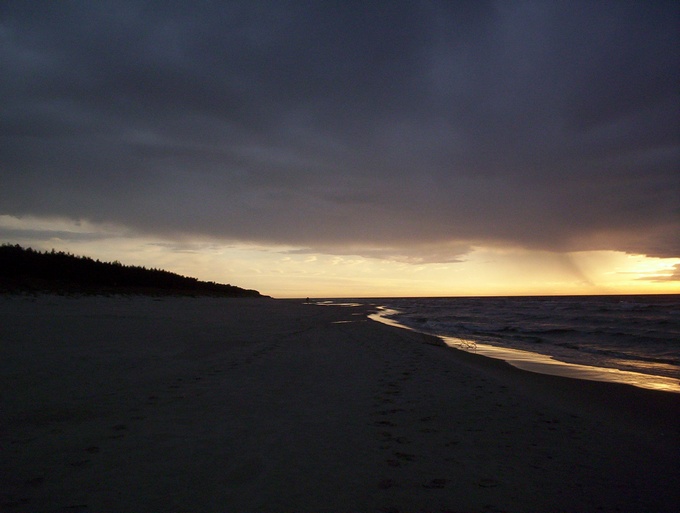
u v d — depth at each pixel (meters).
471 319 29.98
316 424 4.97
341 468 3.75
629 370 9.98
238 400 5.88
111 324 12.50
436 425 5.07
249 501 3.10
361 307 49.66
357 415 5.38
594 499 3.29
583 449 4.42
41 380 6.21
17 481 3.30
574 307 46.06
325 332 16.39
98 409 5.17
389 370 8.55
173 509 2.95
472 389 7.06
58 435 4.30
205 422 4.89
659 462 4.11
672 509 3.14
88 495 3.12
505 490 3.41
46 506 2.93
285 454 4.03
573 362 11.22
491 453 4.21
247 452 4.05
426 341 14.52
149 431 4.52
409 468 3.79
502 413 5.66
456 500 3.21
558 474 3.75
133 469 3.59
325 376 7.77
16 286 18.09
